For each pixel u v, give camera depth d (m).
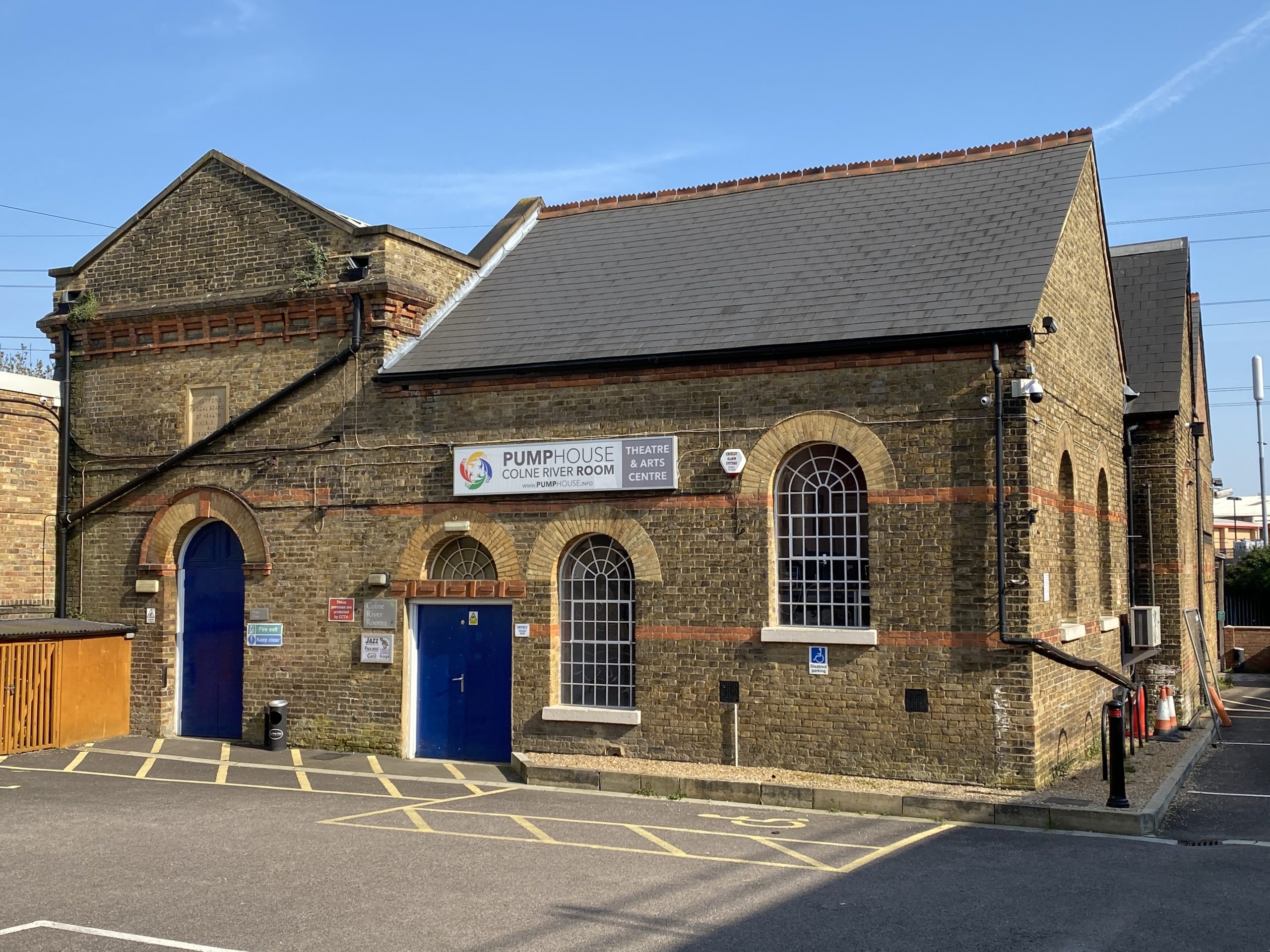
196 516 18.42
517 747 16.12
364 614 17.14
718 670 15.03
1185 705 21.25
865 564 14.58
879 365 14.43
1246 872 10.24
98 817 12.72
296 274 17.89
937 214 16.88
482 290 18.94
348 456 17.39
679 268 17.66
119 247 19.62
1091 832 11.98
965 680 13.79
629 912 9.00
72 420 19.62
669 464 15.35
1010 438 13.80
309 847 11.27
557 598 16.17
